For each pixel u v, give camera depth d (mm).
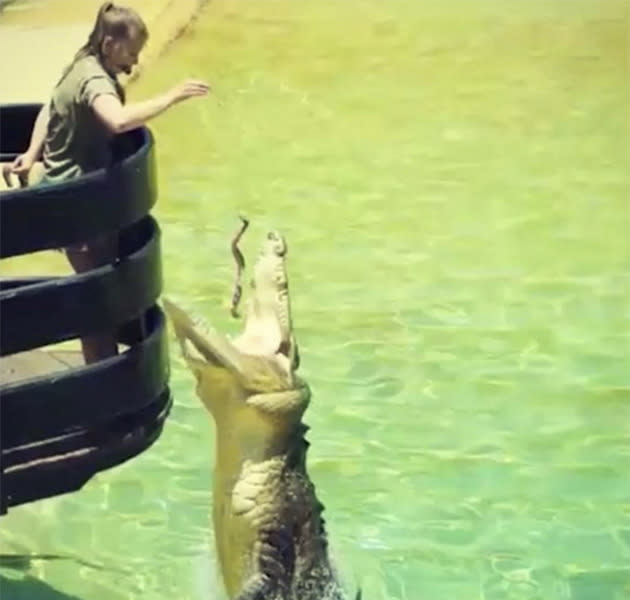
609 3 27969
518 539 11641
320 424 13438
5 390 8727
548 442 13172
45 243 8703
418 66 24844
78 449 9211
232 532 9422
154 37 24609
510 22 26984
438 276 16875
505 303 16141
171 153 20734
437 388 14180
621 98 23234
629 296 16344
